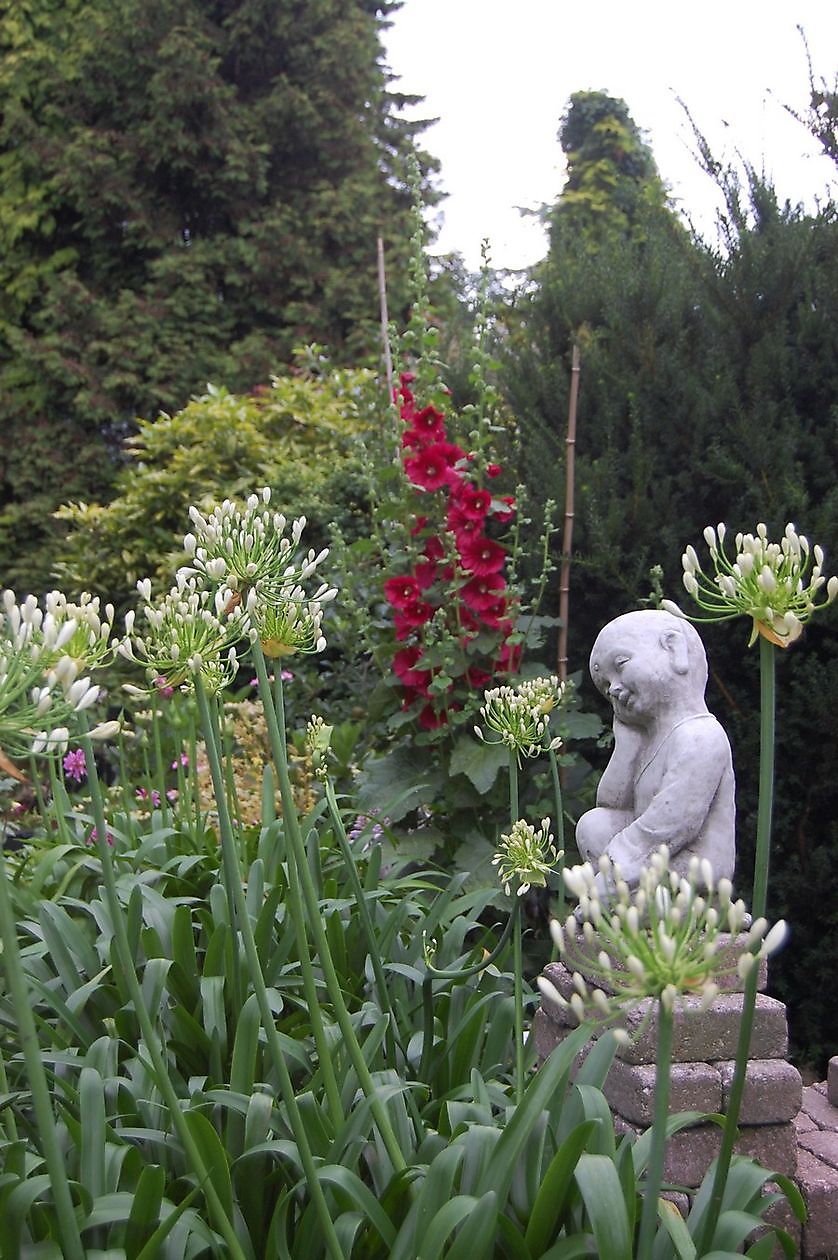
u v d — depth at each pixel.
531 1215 1.76
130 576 8.70
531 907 4.11
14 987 1.44
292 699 6.38
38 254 14.78
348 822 4.34
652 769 2.64
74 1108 2.31
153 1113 2.25
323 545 7.59
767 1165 2.45
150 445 9.52
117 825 3.94
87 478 14.22
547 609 4.85
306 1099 2.09
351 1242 1.79
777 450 4.20
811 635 4.15
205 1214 1.98
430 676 4.37
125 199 14.48
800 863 4.15
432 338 4.61
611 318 4.89
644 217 5.80
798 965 4.16
